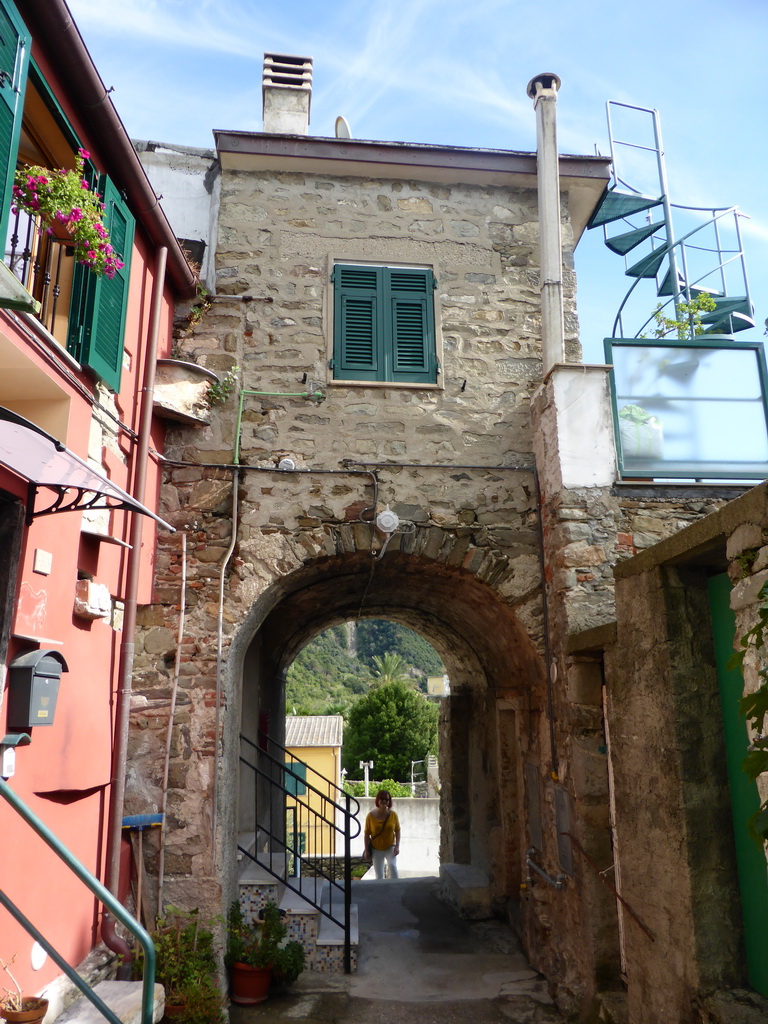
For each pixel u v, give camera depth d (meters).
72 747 4.25
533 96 7.01
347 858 6.26
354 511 6.17
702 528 3.56
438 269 6.84
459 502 6.29
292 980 5.62
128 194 5.16
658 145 9.34
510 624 6.49
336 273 6.70
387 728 31.03
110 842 4.83
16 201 3.82
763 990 3.47
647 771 4.11
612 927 4.98
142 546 5.58
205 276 6.89
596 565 5.67
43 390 4.07
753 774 2.49
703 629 3.95
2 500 3.60
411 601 8.48
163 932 5.02
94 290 4.50
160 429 6.00
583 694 5.43
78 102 4.40
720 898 3.64
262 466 6.14
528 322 6.82
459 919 7.85
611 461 5.86
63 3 3.78
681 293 8.87
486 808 8.41
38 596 3.83
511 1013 5.30
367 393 6.43
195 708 5.57
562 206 7.29
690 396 6.08
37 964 3.70
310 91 8.03
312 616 8.85
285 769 6.43
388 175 6.98
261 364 6.39
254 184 6.82
